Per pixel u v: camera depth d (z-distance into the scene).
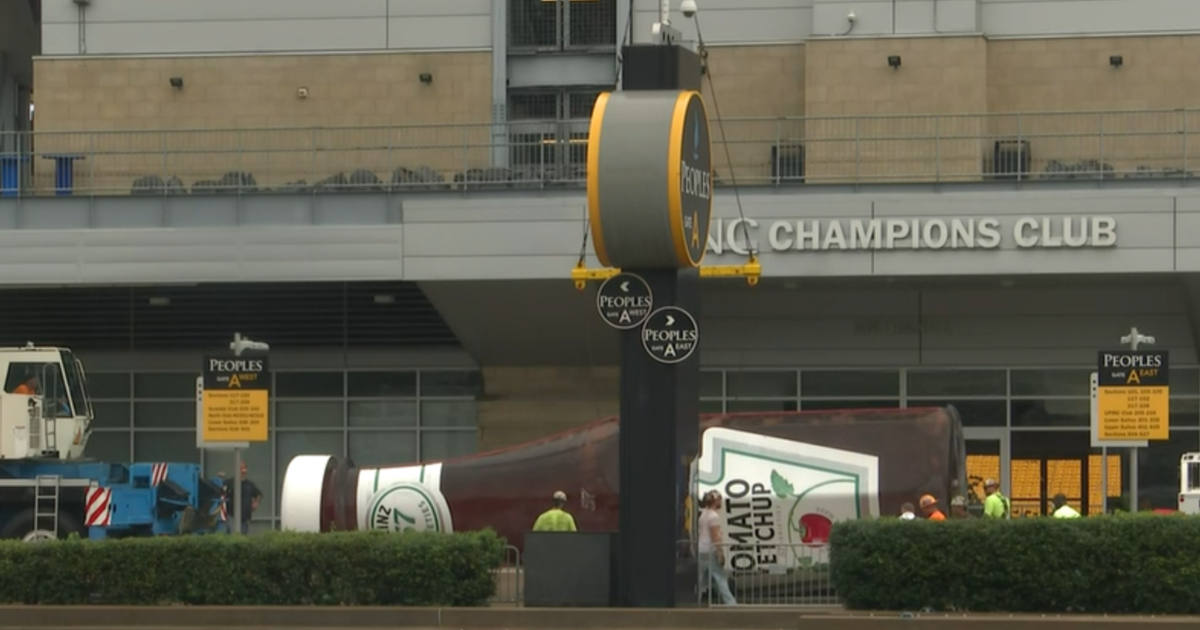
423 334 82.19
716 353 78.81
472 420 82.31
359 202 74.12
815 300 77.81
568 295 74.25
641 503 46.28
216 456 83.56
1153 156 75.31
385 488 61.50
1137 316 75.75
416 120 83.25
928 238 70.38
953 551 44.50
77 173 80.75
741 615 44.69
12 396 66.62
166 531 67.56
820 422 57.91
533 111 83.94
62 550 47.50
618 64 80.94
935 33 77.56
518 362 81.06
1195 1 78.25
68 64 84.56
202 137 82.19
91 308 83.50
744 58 80.75
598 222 45.81
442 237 72.62
